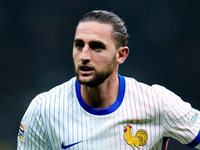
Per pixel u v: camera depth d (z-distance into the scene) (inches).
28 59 2645.2
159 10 2736.2
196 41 2696.9
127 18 2736.2
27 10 2731.3
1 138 2203.5
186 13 2728.8
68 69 2642.7
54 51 2691.9
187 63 2635.3
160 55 2652.6
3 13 2723.9
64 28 2728.8
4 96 2498.8
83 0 2765.7
